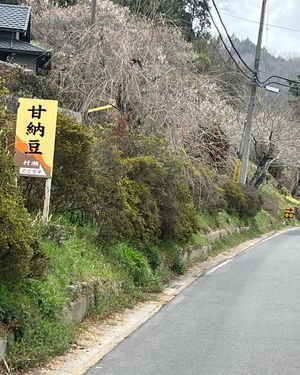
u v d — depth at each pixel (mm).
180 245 14945
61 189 9141
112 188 10211
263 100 34562
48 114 8312
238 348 7207
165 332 8047
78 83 16234
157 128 16172
